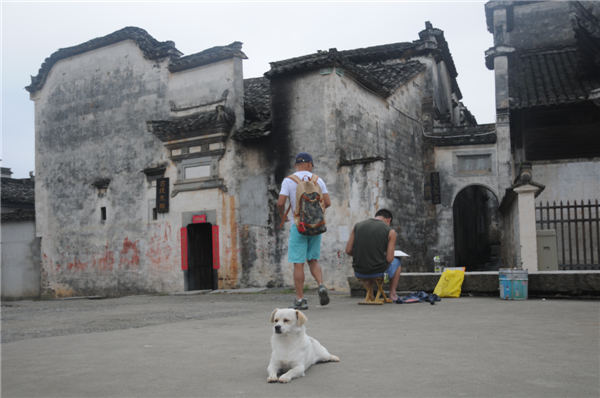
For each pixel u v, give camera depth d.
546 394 2.74
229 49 16.28
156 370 3.55
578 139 19.67
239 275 15.74
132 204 18.17
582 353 3.77
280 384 3.13
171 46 17.72
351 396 2.82
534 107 19.23
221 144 16.11
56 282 19.84
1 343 5.00
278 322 3.33
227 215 15.99
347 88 15.48
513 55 22.12
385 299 8.35
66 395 2.99
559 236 18.23
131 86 18.61
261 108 17.12
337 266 14.39
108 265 18.55
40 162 20.73
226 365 3.68
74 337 5.23
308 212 7.32
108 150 18.98
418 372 3.29
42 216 20.44
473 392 2.81
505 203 16.42
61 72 20.47
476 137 20.09
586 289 8.31
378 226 8.06
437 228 20.44
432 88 21.22
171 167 17.30
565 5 24.03
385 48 22.09
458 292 9.09
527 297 8.53
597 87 18.83
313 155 14.93
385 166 17.44
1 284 21.30
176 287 16.83
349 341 4.51
